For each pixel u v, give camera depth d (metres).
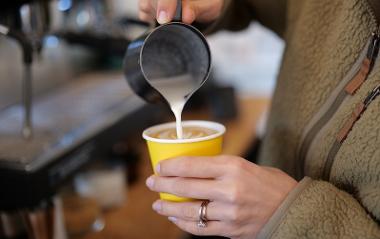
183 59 0.56
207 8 0.62
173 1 0.52
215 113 1.44
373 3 0.52
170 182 0.50
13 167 0.68
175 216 0.51
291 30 0.67
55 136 0.79
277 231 0.50
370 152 0.51
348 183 0.54
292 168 0.63
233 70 1.87
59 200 0.77
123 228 0.89
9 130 0.83
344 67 0.56
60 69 1.26
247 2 0.76
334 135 0.55
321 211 0.50
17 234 0.73
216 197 0.49
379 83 0.52
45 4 0.75
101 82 1.24
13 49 1.05
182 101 0.55
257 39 1.82
